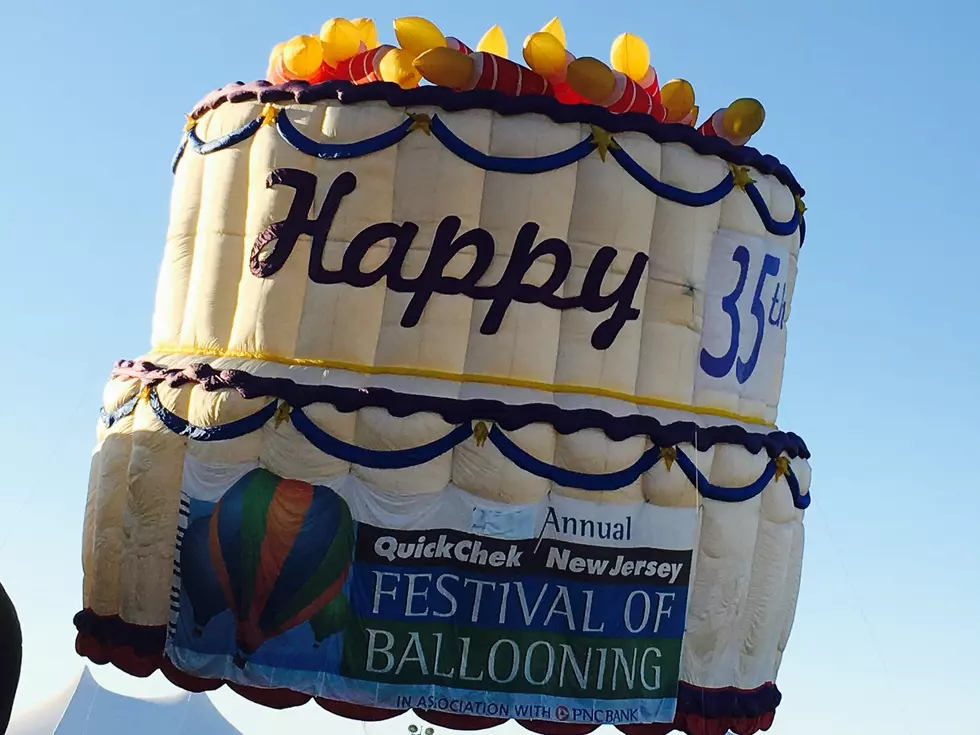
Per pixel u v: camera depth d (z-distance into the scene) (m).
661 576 17.12
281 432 16.64
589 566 16.75
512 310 16.84
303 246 17.11
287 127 17.38
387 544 16.41
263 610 16.47
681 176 17.72
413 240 16.91
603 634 16.75
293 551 16.45
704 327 17.91
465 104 17.11
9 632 11.46
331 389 16.64
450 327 16.80
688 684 17.50
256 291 17.23
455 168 16.94
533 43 17.72
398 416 16.48
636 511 17.05
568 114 17.25
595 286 17.09
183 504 16.88
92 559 17.91
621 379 17.19
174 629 16.78
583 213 17.16
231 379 16.86
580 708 16.59
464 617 16.45
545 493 16.72
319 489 16.53
